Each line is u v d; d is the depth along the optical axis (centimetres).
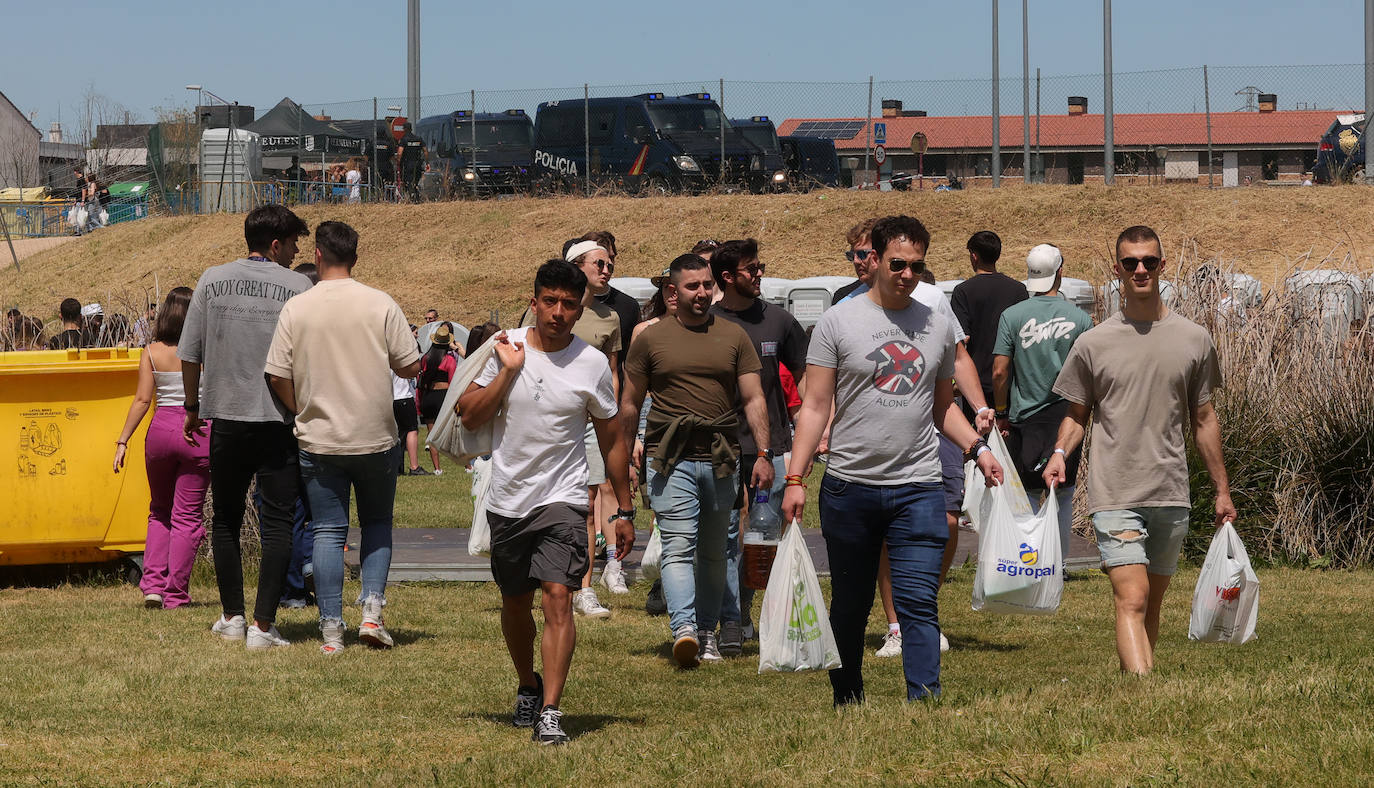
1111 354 1383
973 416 2080
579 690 1557
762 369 1778
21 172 11162
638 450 1983
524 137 8081
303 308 1703
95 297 7788
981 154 12400
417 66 8319
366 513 1773
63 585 2300
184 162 8962
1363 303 2734
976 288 2056
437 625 1931
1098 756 1082
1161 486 1380
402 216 7994
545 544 1318
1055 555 1407
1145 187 7144
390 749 1302
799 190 7819
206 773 1216
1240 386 2628
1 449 2258
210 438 1808
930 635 1316
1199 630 1434
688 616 1658
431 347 4462
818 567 2311
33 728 1359
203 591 2209
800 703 1497
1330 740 1079
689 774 1108
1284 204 6844
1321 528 2525
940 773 1061
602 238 2008
